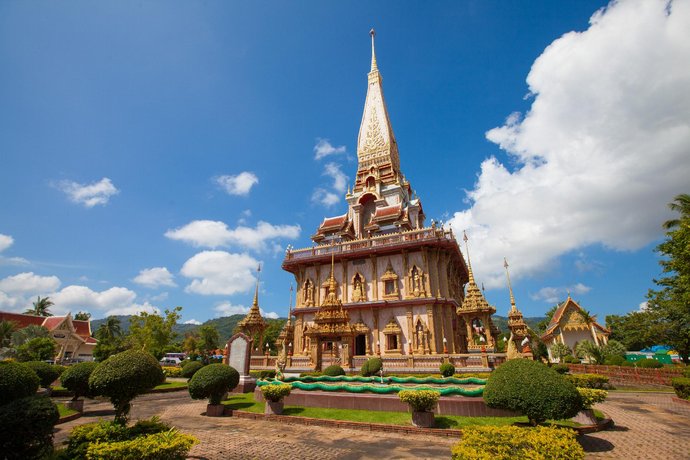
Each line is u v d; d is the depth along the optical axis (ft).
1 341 155.84
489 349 96.63
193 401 72.28
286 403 58.34
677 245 87.30
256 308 120.06
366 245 129.49
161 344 162.20
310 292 134.41
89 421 53.42
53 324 216.74
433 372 92.48
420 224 160.15
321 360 93.61
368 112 185.47
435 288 117.08
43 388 66.85
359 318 122.42
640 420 50.75
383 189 159.12
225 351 81.25
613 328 184.65
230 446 38.40
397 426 44.01
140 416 57.16
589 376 77.97
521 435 22.80
